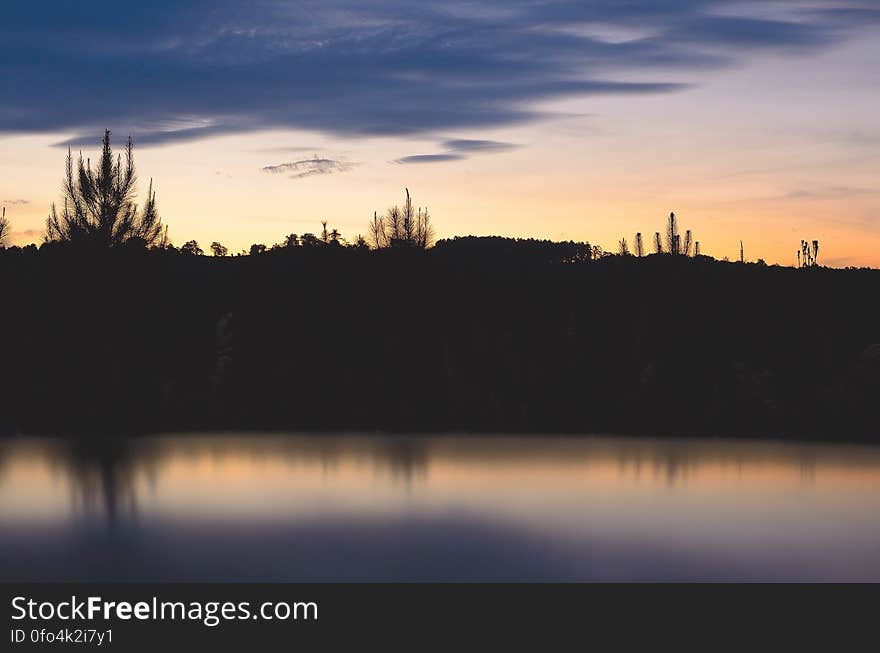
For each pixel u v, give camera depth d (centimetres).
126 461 1806
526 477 1602
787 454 1959
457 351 3044
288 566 990
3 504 1328
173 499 1373
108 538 1114
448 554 1048
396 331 3177
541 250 5716
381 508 1312
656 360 2895
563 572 981
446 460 1828
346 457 1873
